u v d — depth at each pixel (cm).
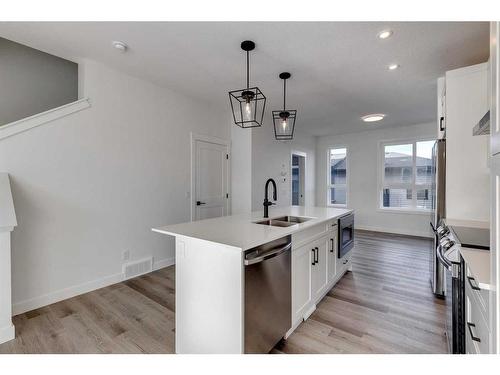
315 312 227
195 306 167
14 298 224
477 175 225
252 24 198
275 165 512
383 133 588
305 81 313
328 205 685
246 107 228
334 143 667
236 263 146
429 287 281
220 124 440
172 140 358
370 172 609
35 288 236
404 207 572
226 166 454
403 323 210
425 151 541
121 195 301
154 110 334
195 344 167
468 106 227
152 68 283
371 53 244
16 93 272
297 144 600
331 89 339
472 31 206
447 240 173
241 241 154
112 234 293
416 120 507
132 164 311
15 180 225
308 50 239
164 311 231
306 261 213
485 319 101
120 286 287
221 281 152
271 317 168
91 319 217
